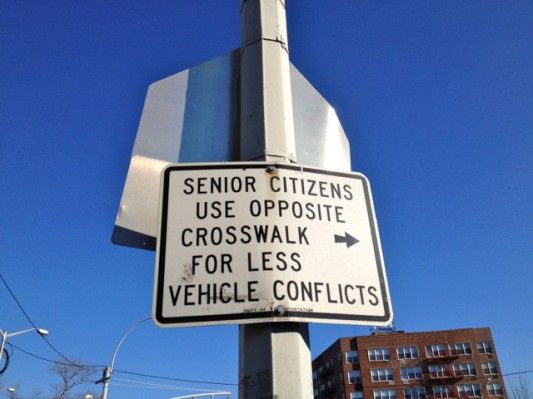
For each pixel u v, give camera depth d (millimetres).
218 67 2818
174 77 2723
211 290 1979
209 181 2221
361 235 2248
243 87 2580
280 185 2254
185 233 2094
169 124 2592
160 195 2170
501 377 61312
